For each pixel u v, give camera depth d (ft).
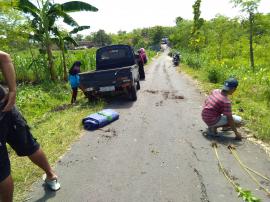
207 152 19.40
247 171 16.69
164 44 346.33
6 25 48.67
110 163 18.22
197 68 73.20
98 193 14.85
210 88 42.57
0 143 11.41
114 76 34.22
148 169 17.24
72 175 16.83
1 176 11.57
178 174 16.51
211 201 13.82
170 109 31.27
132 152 19.83
